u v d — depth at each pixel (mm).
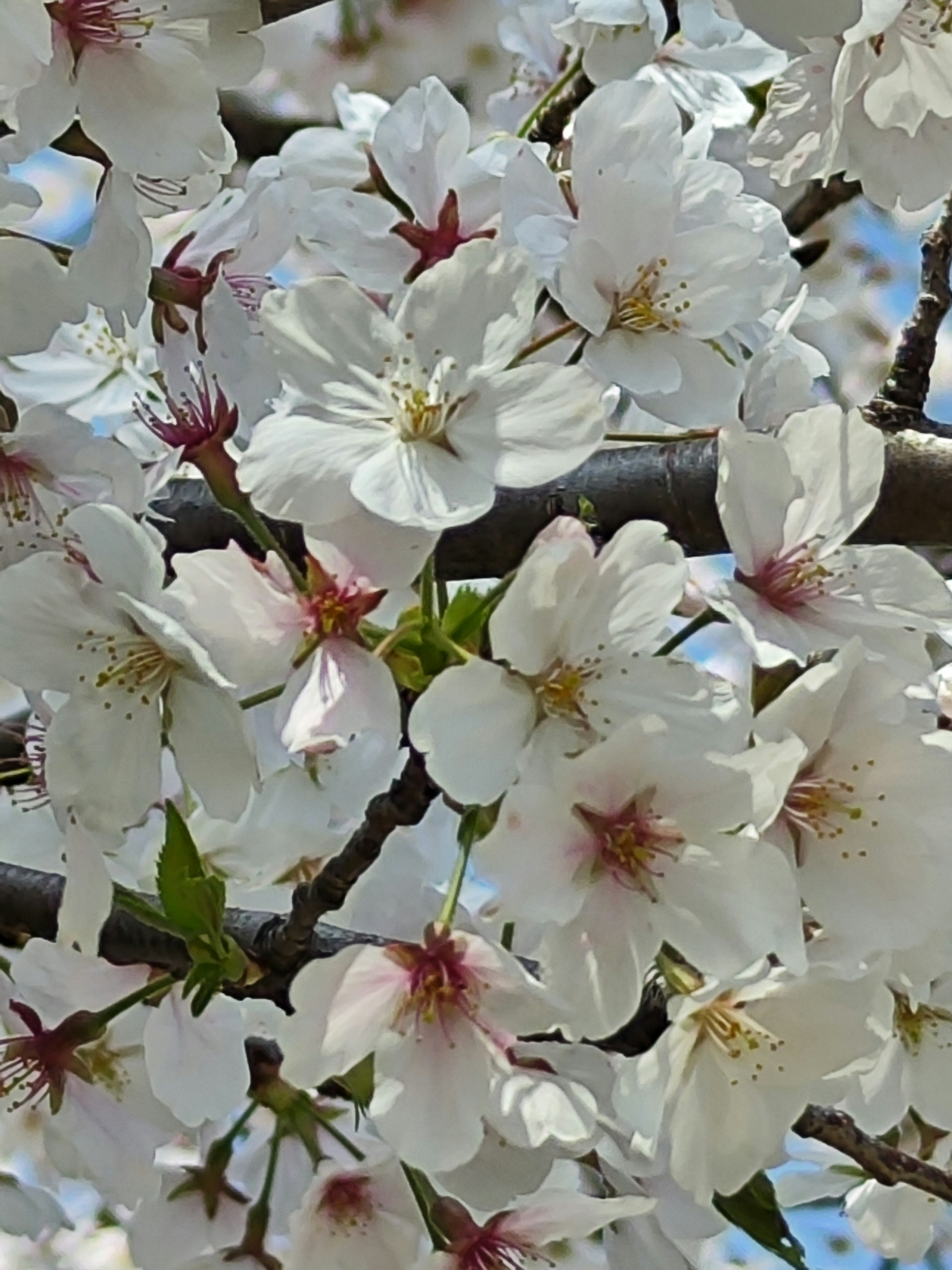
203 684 475
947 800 475
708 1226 503
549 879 459
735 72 569
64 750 475
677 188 497
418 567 464
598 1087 477
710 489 538
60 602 476
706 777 457
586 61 555
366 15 854
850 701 473
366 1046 466
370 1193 505
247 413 498
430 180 529
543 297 507
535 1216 495
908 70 500
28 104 480
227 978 473
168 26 488
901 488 535
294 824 535
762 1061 475
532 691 462
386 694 464
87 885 475
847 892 477
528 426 465
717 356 493
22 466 489
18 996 506
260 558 558
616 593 462
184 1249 527
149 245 490
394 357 470
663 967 478
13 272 481
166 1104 488
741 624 470
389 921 476
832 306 576
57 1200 552
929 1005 508
